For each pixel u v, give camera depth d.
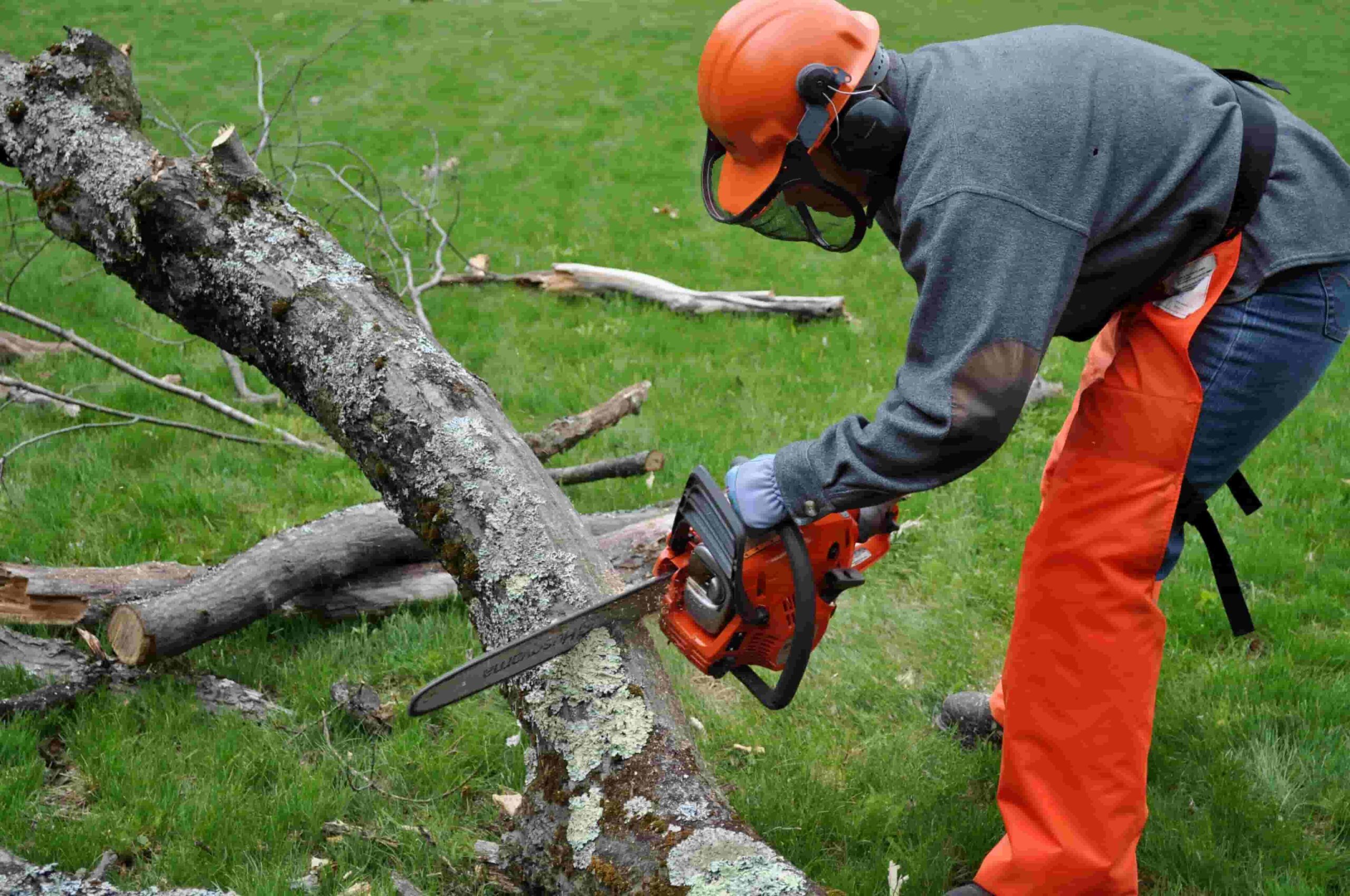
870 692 2.94
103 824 2.24
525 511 2.17
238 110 10.70
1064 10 17.81
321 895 2.13
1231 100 1.82
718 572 1.82
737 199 1.91
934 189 1.67
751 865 1.74
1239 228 1.82
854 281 7.14
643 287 6.31
